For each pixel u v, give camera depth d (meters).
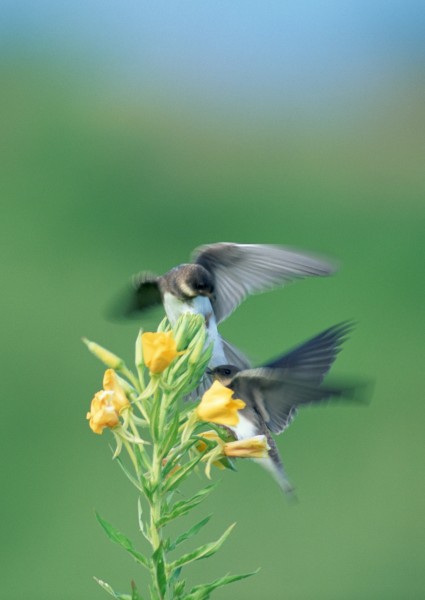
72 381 20.36
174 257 26.95
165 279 7.29
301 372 5.95
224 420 5.84
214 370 6.38
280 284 7.57
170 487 5.84
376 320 23.52
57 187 27.66
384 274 24.75
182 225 27.80
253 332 22.02
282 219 28.08
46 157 29.22
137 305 7.43
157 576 5.77
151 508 5.83
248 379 6.29
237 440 6.22
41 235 25.81
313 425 18.72
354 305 23.56
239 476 16.41
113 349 20.77
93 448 18.27
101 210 27.47
